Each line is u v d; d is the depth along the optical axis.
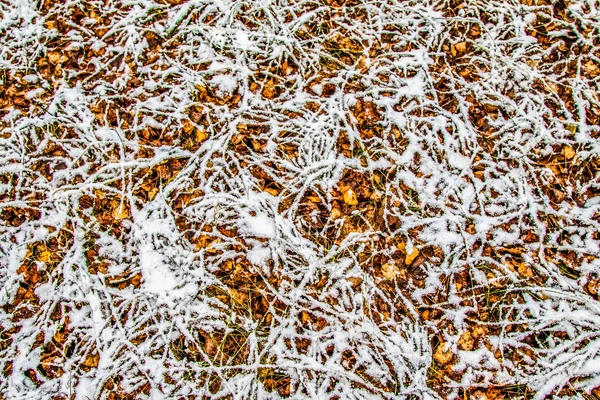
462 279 2.84
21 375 2.68
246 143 3.18
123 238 2.95
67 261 2.87
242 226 2.95
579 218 2.93
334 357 2.68
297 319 2.77
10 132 3.21
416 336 2.71
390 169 3.09
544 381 2.61
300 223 2.96
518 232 2.92
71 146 3.18
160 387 2.66
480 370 2.65
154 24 3.50
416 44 3.43
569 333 2.70
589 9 3.49
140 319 2.75
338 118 3.20
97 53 3.44
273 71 3.40
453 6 3.55
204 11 3.54
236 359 2.70
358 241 2.93
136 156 3.14
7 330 2.78
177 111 3.23
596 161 3.08
